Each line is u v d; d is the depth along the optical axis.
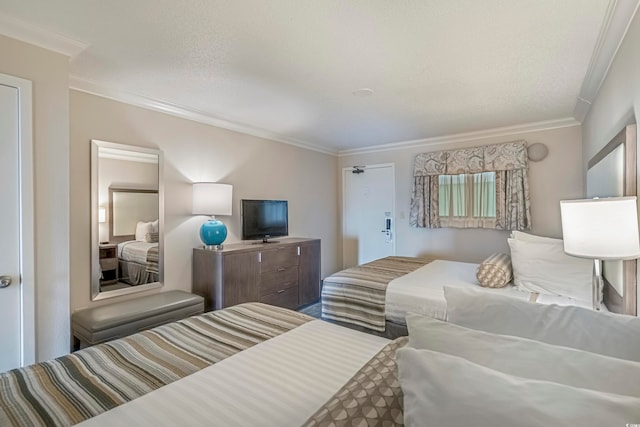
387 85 2.62
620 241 1.40
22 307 1.84
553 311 1.05
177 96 2.89
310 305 4.19
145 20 1.74
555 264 2.24
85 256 2.60
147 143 3.00
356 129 4.06
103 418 0.95
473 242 4.30
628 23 1.67
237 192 3.86
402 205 4.90
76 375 1.19
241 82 2.57
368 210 5.29
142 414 0.97
